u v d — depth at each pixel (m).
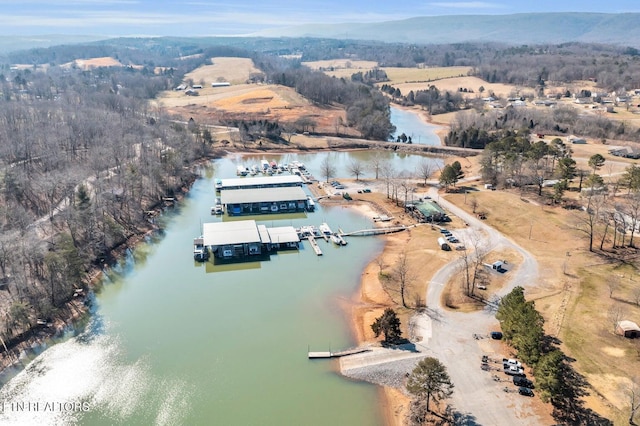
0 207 117.44
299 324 90.56
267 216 148.38
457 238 124.94
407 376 74.50
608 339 79.94
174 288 104.75
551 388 65.12
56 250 102.00
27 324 86.75
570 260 108.88
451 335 84.00
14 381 75.38
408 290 100.00
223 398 71.44
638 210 120.69
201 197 165.50
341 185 175.12
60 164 152.88
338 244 126.50
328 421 66.88
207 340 85.69
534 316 76.06
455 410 66.81
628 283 97.06
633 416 63.50
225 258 119.38
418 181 176.12
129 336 87.06
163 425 66.50
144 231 133.50
